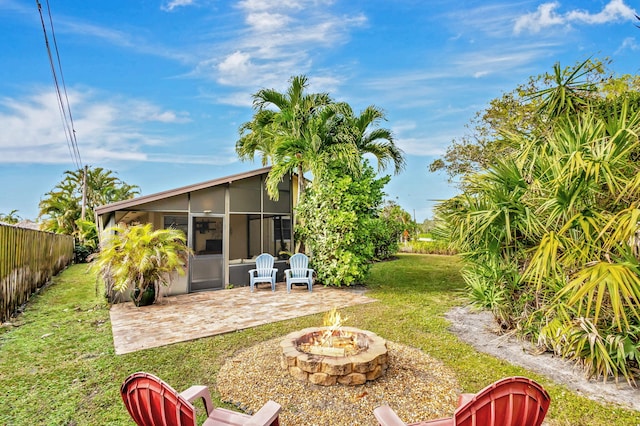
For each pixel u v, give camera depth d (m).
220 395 3.18
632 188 3.04
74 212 22.89
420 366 3.77
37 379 3.54
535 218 3.87
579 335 3.47
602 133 3.76
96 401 3.09
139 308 6.75
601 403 3.01
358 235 9.08
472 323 5.56
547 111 5.00
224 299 7.59
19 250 7.05
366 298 7.59
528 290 4.44
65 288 9.40
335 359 3.32
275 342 4.60
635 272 2.76
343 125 9.56
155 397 1.92
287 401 3.03
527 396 1.85
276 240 10.20
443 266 13.84
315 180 9.20
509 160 4.47
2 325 5.61
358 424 2.69
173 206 8.47
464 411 1.88
